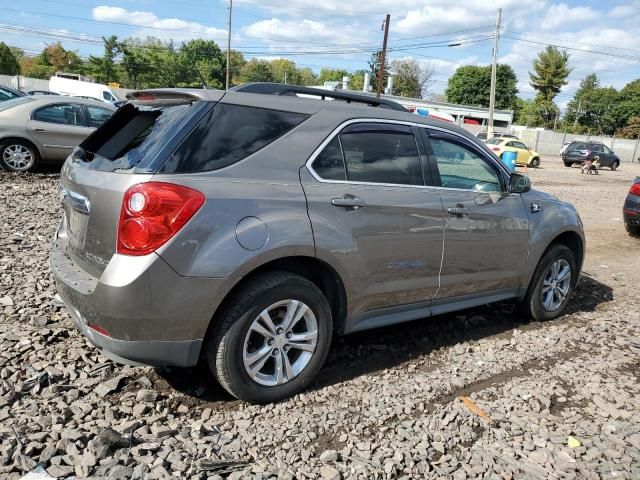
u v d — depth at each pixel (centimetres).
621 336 509
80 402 320
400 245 381
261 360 328
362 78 9275
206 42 8231
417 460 297
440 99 9838
